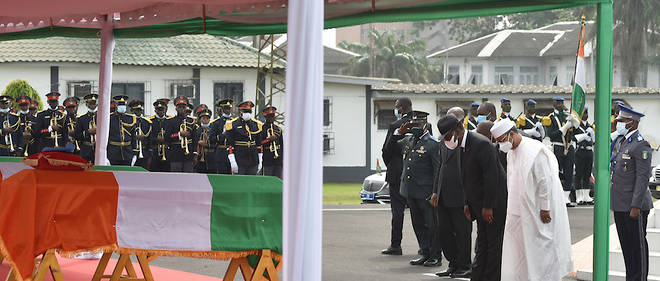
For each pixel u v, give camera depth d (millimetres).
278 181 7441
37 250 6855
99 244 6941
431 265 11312
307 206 4996
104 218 6965
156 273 10234
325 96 36000
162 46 33906
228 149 19672
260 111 34375
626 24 58312
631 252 9195
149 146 19797
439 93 36594
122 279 8938
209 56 34031
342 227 16234
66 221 6914
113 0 9883
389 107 36281
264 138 19594
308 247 5000
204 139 20156
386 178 12250
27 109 19953
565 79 63062
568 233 9094
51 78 32219
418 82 77250
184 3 10250
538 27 81062
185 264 11281
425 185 11234
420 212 11359
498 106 37031
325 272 10828
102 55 11195
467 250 10305
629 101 38438
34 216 6852
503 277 8922
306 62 4984
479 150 9047
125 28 11195
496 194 8984
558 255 8883
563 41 63969
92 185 6992
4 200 6941
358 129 36125
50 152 7289
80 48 32656
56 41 32688
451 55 66125
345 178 36062
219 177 7434
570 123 20547
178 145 19875
